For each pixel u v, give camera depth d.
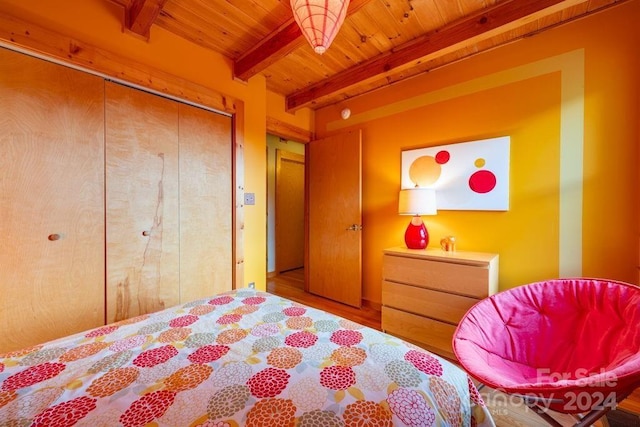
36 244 1.58
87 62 1.73
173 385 0.77
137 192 2.00
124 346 0.98
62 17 1.67
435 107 2.64
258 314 1.27
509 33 2.11
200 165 2.37
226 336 1.06
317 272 3.58
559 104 2.02
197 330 1.11
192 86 2.27
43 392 0.73
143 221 2.03
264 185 2.90
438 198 2.59
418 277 2.24
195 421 0.65
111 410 0.67
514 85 2.21
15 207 1.52
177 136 2.22
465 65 2.46
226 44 2.35
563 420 1.45
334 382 0.78
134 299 1.99
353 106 3.33
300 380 0.79
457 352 1.24
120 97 1.91
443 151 2.56
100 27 1.82
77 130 1.72
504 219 2.26
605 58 1.86
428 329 2.19
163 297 2.15
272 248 4.62
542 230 2.10
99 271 1.82
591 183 1.92
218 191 2.50
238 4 1.90
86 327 1.77
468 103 2.44
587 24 1.91
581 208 1.95
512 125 2.22
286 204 4.87
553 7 1.67
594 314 1.32
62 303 1.68
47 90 1.61
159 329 1.11
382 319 2.45
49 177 1.62
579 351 1.30
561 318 1.41
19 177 1.53
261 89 2.84
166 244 2.16
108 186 1.85
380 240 3.10
